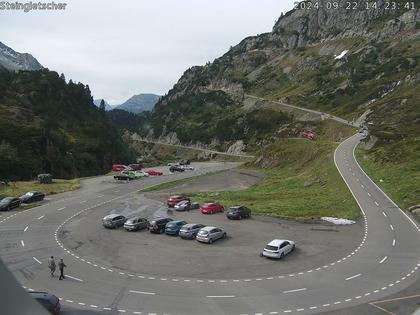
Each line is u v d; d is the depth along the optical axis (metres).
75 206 73.56
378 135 105.75
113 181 105.19
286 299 33.53
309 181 90.12
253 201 76.62
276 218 62.25
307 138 145.38
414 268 40.62
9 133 153.88
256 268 41.16
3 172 134.62
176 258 44.53
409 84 170.38
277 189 88.69
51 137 165.00
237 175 114.12
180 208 70.25
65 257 44.75
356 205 65.19
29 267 41.38
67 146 172.75
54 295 31.16
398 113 135.25
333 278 38.22
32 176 139.62
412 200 65.56
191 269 40.94
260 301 33.16
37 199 77.19
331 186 80.19
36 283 36.88
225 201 78.31
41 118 183.62
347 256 44.50
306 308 31.81
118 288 35.84
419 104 138.50
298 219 60.53
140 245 49.62
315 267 41.25
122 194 87.38
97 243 50.53
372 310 31.45
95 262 43.06
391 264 41.81
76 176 158.00
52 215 66.00
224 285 36.66
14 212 67.81
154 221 55.47
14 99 191.50
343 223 57.28
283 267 41.38
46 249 47.78
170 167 126.31
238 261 43.38
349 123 162.38
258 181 104.31
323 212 63.25
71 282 37.22
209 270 40.66
